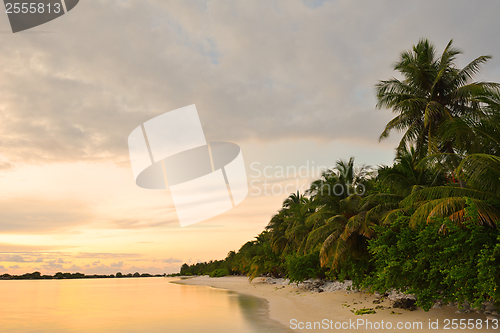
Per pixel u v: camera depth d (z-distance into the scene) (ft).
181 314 69.26
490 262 35.99
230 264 313.53
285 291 112.47
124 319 64.13
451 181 66.54
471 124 45.93
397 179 65.87
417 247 46.09
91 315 71.41
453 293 40.57
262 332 46.39
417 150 67.26
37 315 73.05
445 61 66.59
